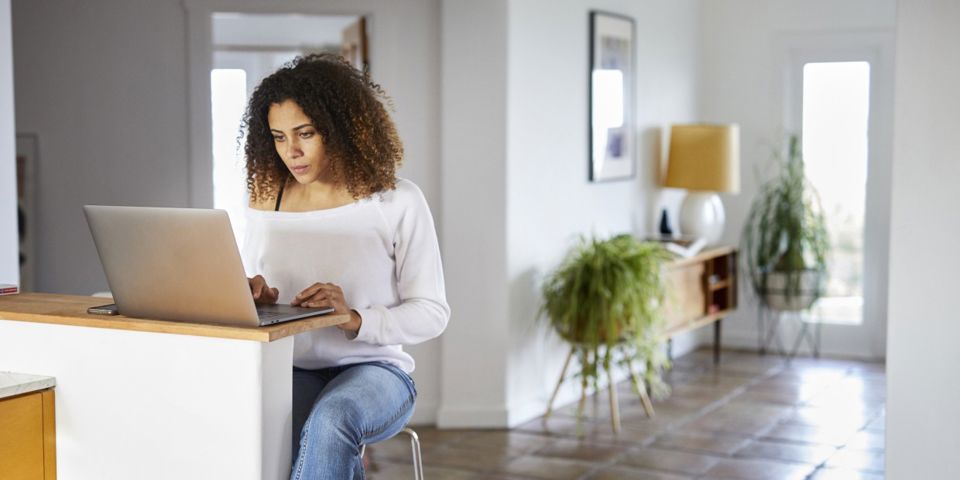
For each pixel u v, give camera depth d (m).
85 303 2.64
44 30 5.58
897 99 3.49
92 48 5.55
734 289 7.21
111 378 2.39
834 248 7.54
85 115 5.58
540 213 5.80
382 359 2.65
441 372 5.57
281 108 2.56
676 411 5.88
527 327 5.73
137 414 2.37
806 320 7.61
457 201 5.49
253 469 2.26
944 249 3.46
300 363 2.64
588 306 5.37
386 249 2.65
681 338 7.55
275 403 2.29
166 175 5.56
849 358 7.42
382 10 5.47
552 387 5.99
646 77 6.94
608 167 6.45
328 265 2.61
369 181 2.59
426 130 5.53
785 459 4.93
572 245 6.12
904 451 3.56
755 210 7.62
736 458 4.95
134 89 5.54
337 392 2.41
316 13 5.46
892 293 3.54
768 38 7.61
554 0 5.84
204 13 5.47
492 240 5.50
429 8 5.49
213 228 2.18
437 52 5.50
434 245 2.69
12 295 2.81
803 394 6.31
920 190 3.49
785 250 7.31
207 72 5.52
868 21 7.33
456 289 5.53
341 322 2.43
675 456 4.99
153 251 2.28
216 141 7.95
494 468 4.80
